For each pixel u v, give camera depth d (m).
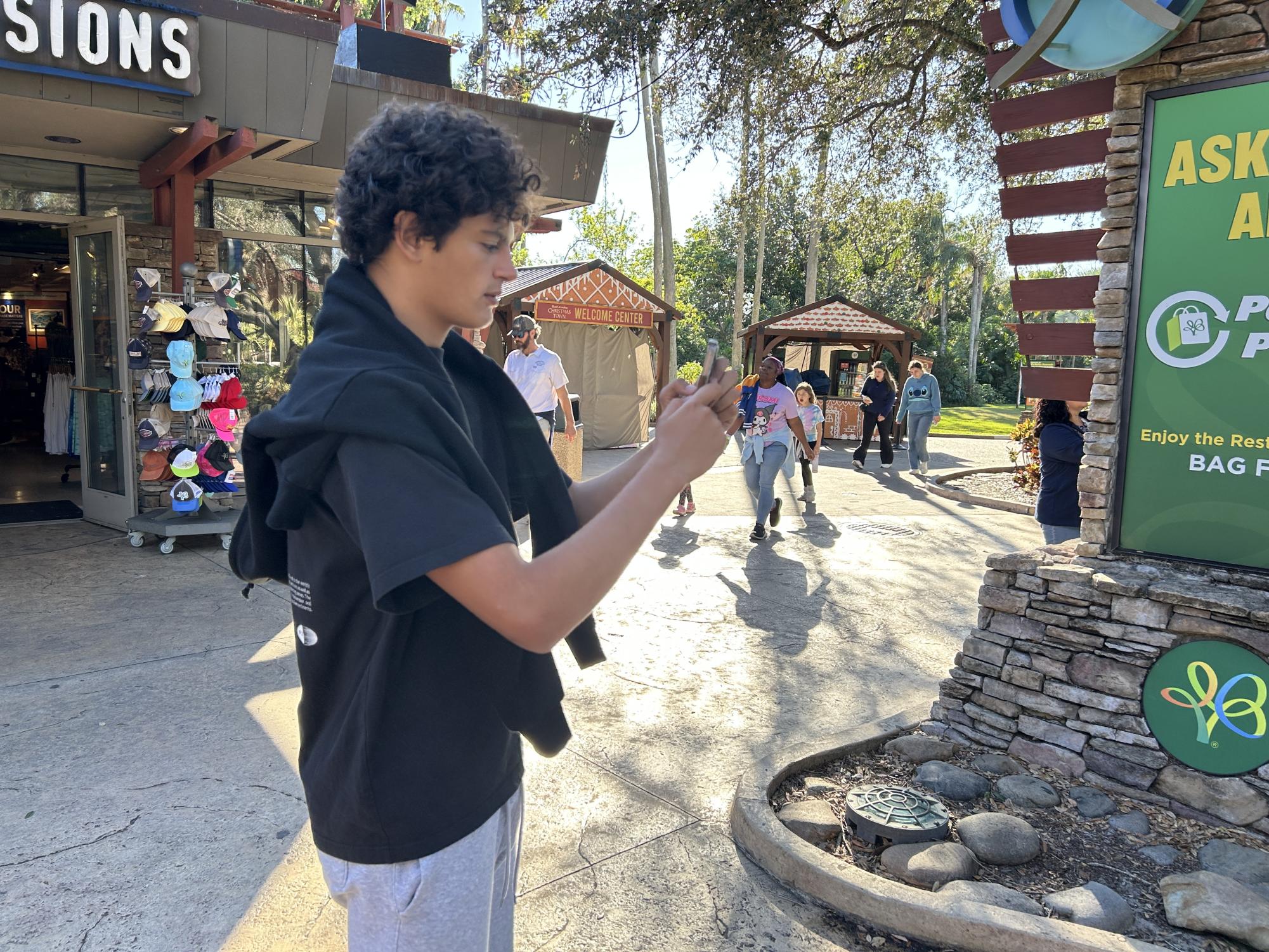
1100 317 3.40
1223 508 3.19
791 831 2.97
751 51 8.54
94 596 5.62
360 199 1.06
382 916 1.15
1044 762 3.45
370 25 7.90
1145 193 3.25
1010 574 3.54
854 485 12.23
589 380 15.30
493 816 1.21
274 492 1.19
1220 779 3.04
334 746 1.16
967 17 9.23
